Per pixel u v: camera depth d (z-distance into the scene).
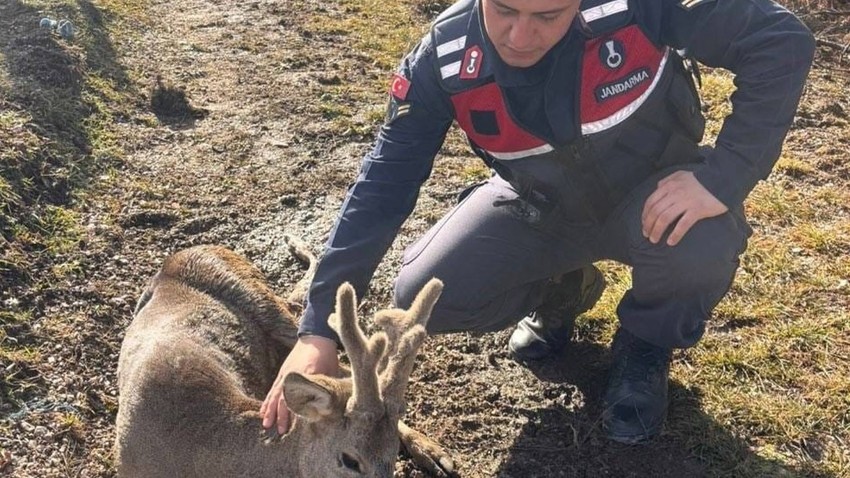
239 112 6.09
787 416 3.51
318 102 6.29
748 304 4.14
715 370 3.76
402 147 3.06
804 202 4.97
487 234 3.43
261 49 7.25
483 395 3.71
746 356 3.81
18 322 3.85
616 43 2.90
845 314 4.05
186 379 3.12
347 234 3.02
